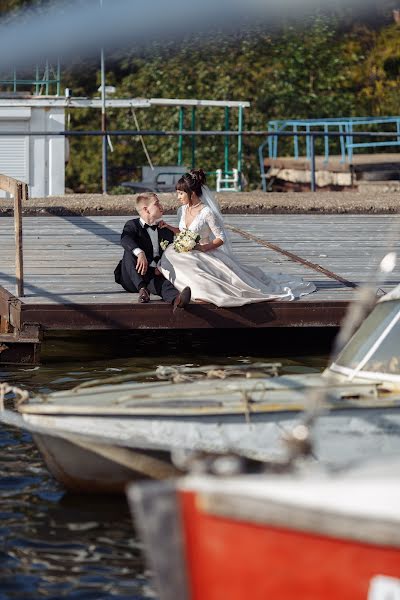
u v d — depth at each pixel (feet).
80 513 46.80
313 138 131.13
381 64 197.67
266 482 32.58
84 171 193.57
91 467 47.16
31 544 43.78
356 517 31.50
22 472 51.72
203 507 32.40
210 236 73.77
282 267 84.79
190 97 190.19
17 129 132.46
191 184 72.90
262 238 94.84
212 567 32.60
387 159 157.79
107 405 46.50
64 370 72.43
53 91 182.09
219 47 185.68
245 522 32.22
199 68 189.06
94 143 194.39
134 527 45.50
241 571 32.45
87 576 41.19
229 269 73.51
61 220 100.32
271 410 45.78
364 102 196.24
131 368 73.51
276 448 45.19
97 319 72.54
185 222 73.67
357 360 49.26
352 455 44.86
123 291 76.48
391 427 45.68
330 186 158.40
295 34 192.24
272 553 32.19
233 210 106.32
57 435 46.11
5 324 75.72
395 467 34.14
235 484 32.50
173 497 32.55
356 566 31.68
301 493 32.12
